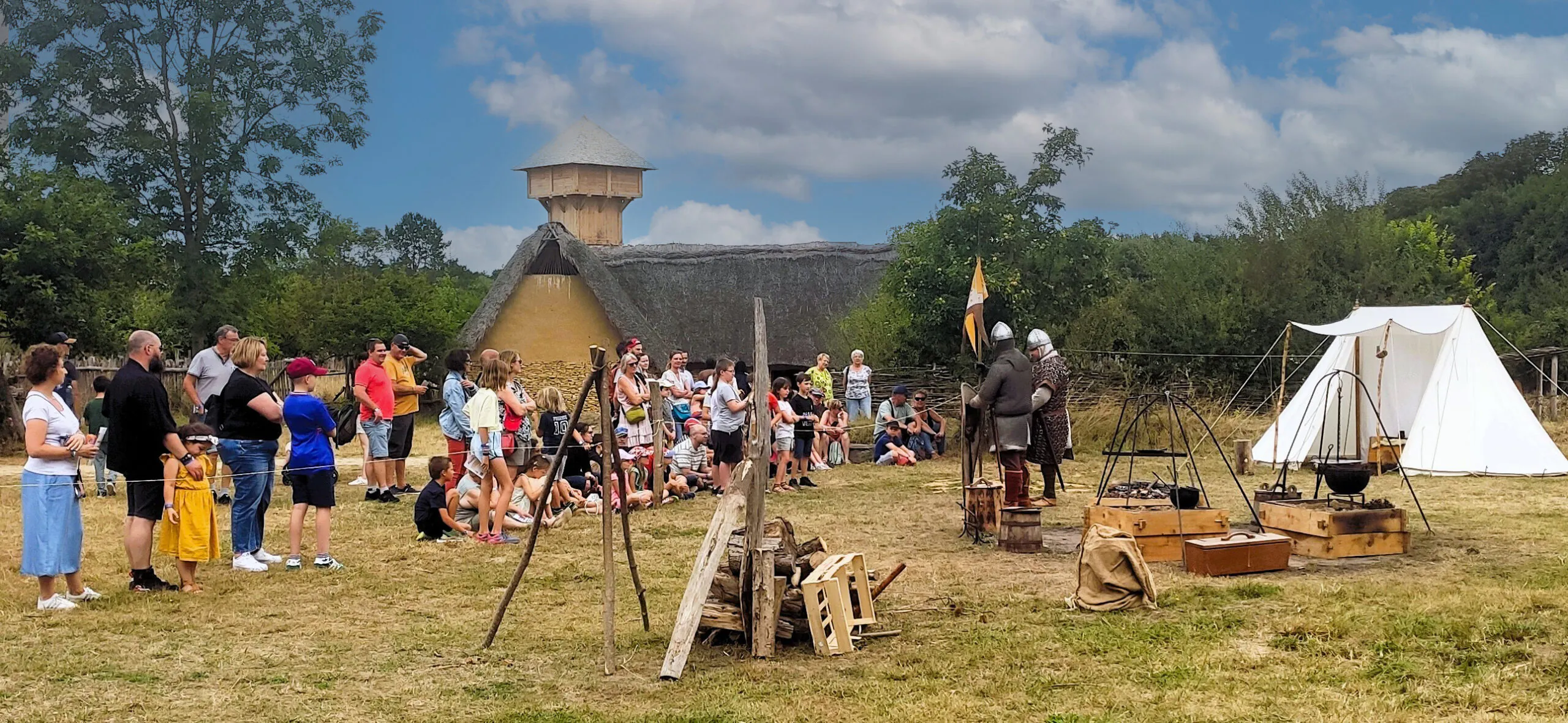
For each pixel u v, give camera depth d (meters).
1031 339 13.09
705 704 6.10
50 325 22.55
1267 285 24.80
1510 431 15.46
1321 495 13.84
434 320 33.72
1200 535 9.91
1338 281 25.09
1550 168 50.41
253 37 33.78
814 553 7.71
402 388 13.87
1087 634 7.36
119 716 5.89
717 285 32.50
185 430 9.30
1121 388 22.44
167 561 9.80
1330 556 9.88
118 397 8.58
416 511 10.99
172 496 8.75
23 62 31.27
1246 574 9.20
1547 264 39.91
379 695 6.28
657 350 30.69
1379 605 7.88
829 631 7.18
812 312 32.16
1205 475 16.02
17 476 16.42
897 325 23.77
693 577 6.91
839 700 6.14
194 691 6.31
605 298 31.17
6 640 7.31
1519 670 6.44
